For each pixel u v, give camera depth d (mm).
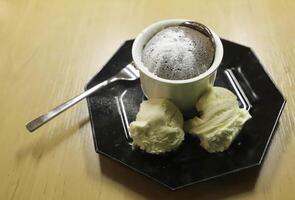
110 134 402
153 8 546
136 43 394
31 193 375
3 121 434
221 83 448
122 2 559
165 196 364
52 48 509
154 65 377
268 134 385
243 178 371
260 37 502
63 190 375
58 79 472
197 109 395
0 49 510
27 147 409
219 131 371
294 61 471
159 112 371
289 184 366
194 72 372
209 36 391
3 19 551
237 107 392
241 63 459
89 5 561
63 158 398
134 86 446
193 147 385
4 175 389
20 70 484
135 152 384
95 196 369
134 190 370
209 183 369
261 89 428
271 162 381
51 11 558
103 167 388
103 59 492
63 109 421
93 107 423
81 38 519
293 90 440
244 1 547
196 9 541
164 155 379
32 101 451
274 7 537
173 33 393
